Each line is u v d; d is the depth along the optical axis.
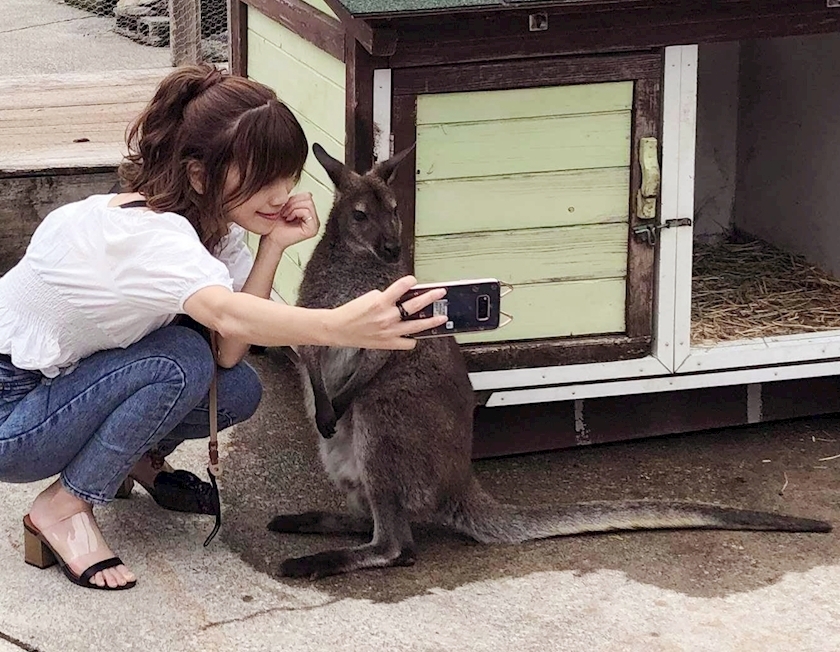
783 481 2.65
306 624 2.04
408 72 2.40
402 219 2.48
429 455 2.27
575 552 2.32
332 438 2.39
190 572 2.20
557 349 2.60
